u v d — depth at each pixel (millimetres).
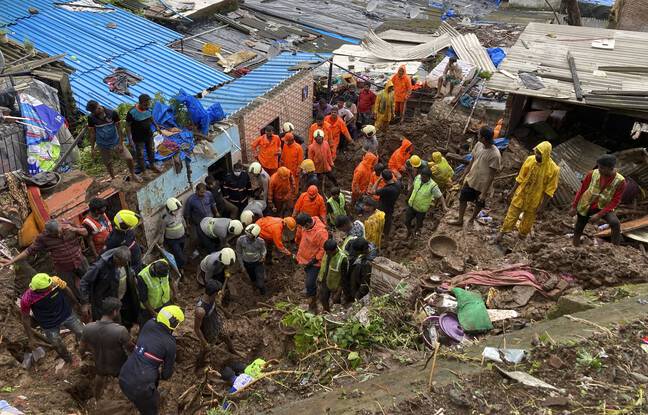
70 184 9414
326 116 14016
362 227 8992
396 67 16922
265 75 14945
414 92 15750
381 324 6641
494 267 8047
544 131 13047
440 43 17391
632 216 9562
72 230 8070
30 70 11750
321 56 16062
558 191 10430
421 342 6578
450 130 14398
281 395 5895
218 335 7895
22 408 6371
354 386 5402
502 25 19906
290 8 20531
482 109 14625
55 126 10766
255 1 20672
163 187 10305
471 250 9070
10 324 7680
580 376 4938
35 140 10242
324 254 8500
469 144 13867
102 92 12609
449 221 10141
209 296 7242
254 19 19078
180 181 10773
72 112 11781
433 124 14578
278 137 12289
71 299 7445
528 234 9281
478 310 6660
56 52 13641
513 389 4852
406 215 10820
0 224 8586
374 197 11562
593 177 7910
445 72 15414
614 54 13242
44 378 7164
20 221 8773
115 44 14688
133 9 17359
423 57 17016
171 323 6215
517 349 5375
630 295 6465
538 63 12898
